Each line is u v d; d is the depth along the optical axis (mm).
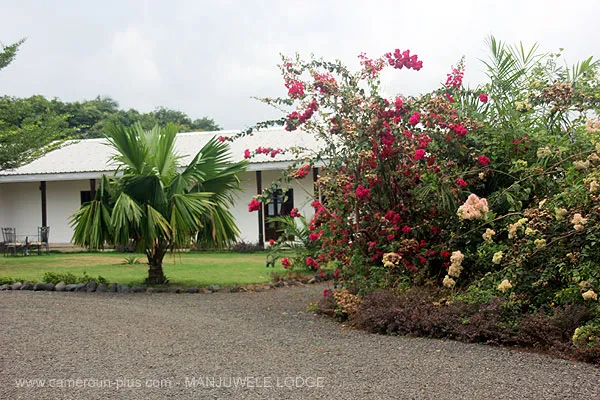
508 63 7809
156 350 5316
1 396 4043
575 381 4191
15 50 13984
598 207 5152
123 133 9172
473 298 5891
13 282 9719
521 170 6512
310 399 3922
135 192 9219
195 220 9188
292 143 18125
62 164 18891
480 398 3867
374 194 7051
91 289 9172
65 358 5023
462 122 6715
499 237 6707
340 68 7086
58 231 20109
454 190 6477
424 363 4734
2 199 20453
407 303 6082
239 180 10180
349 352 5184
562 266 5477
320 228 7316
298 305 7859
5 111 14484
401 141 6766
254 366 4758
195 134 20688
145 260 14094
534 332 5164
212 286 9383
